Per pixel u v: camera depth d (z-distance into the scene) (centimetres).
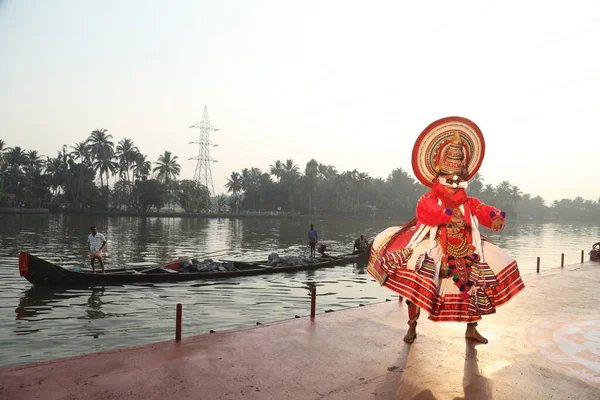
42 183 10469
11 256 2564
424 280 436
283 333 507
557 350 477
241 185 14000
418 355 446
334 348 460
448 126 477
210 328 1116
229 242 4278
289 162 13838
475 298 450
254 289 1673
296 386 360
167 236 4769
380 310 638
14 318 1179
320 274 2123
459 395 352
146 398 327
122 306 1334
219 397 333
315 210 14275
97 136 10975
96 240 1789
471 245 452
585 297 807
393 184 16450
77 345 953
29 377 359
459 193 463
